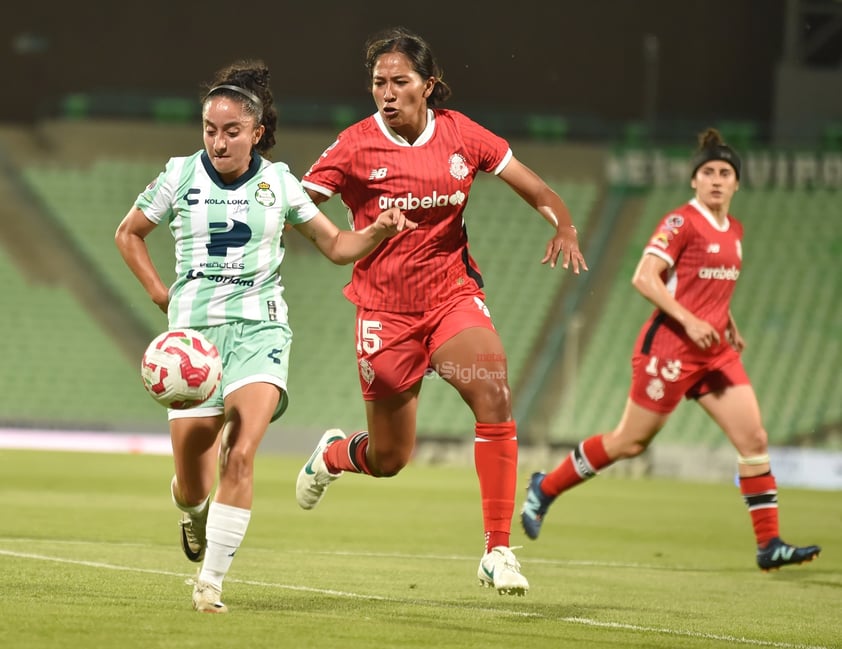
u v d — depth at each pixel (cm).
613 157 10981
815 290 10019
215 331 2094
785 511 5569
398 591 2502
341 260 2122
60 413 9819
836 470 7656
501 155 2362
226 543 2014
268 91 2228
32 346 10219
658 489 6956
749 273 10175
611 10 11306
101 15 11544
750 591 2814
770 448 7888
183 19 11519
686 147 10875
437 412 9631
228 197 2084
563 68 11369
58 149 11606
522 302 10425
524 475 7806
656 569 3234
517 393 9794
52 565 2653
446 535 3991
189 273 2103
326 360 10088
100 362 10162
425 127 2325
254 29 11481
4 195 11275
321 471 2719
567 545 3838
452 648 1780
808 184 10706
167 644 1688
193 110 11588
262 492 5591
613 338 9975
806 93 10831
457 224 2370
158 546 3228
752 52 11194
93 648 1642
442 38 11400
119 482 5853
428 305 2359
